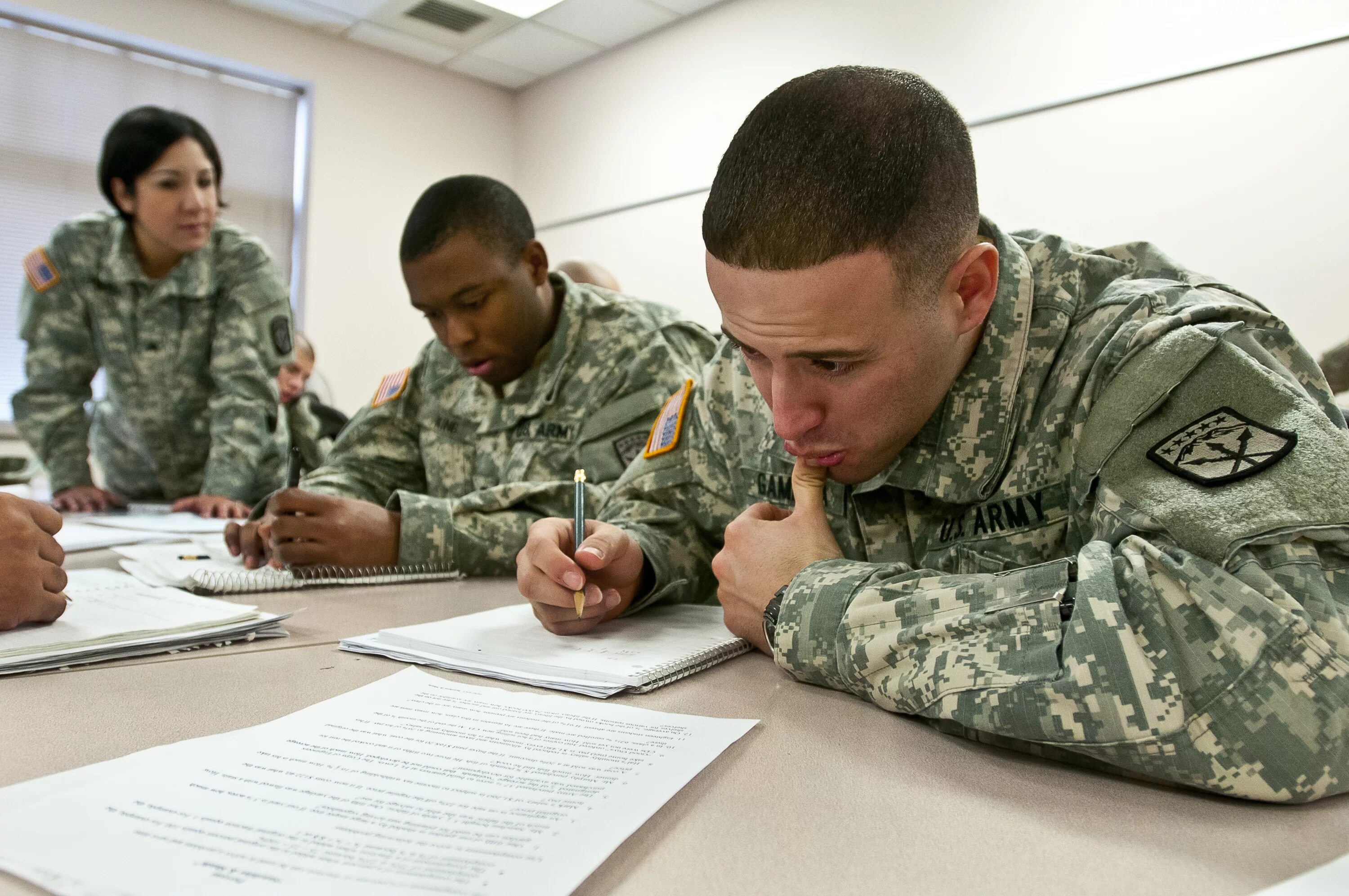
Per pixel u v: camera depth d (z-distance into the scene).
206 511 1.96
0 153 3.86
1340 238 2.50
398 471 1.68
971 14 3.36
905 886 0.39
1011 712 0.54
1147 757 0.50
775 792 0.49
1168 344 0.68
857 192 0.61
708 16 4.38
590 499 1.34
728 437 1.04
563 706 0.63
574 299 1.59
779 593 0.74
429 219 1.40
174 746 0.53
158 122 2.03
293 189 4.70
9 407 3.91
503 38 4.73
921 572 0.69
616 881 0.39
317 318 4.68
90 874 0.37
